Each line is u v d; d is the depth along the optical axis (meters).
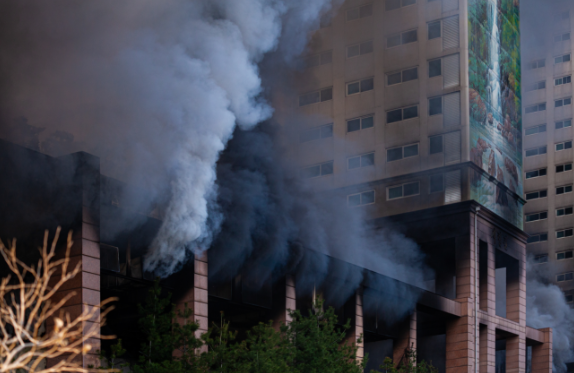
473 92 67.25
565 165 107.19
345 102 72.38
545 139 109.25
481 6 70.94
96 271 30.27
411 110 69.00
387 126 69.75
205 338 29.67
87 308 29.45
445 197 65.38
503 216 69.69
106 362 29.14
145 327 29.62
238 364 30.05
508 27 76.12
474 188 65.44
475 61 68.38
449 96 67.19
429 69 68.75
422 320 65.19
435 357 71.00
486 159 67.75
